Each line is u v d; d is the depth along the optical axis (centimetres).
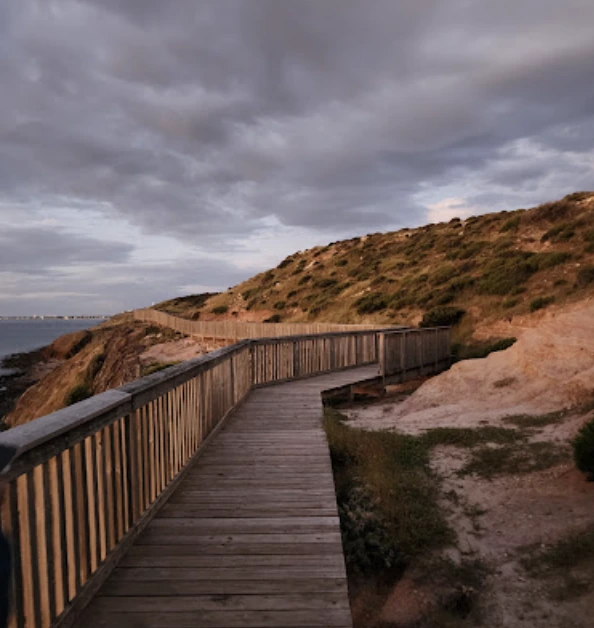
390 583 449
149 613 272
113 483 326
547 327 1087
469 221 4247
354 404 1222
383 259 4109
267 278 5478
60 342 7412
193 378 559
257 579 309
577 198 3133
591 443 544
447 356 1773
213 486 484
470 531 512
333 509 426
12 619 192
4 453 190
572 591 389
